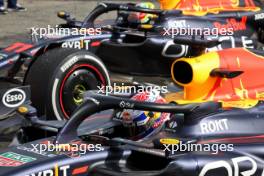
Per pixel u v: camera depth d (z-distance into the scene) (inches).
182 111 620.1
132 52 1103.0
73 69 904.9
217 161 597.3
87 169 601.3
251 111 660.7
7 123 876.6
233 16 1204.5
